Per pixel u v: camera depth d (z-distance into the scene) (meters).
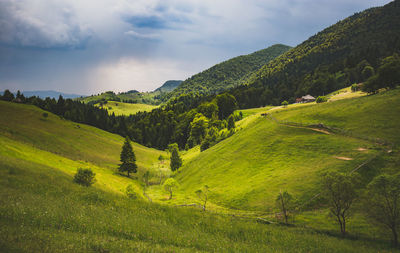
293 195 41.44
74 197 24.45
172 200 62.47
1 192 19.92
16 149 57.16
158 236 16.39
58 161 68.88
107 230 15.46
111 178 77.50
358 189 37.81
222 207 48.84
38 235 11.02
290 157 58.62
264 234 25.09
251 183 54.81
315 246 23.22
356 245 25.17
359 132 56.69
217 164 78.88
